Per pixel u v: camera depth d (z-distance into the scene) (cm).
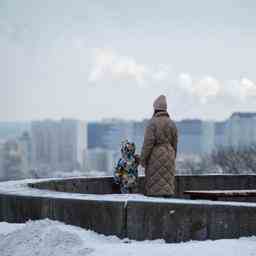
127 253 966
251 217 1009
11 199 1218
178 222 1048
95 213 1105
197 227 1038
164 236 1055
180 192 1875
